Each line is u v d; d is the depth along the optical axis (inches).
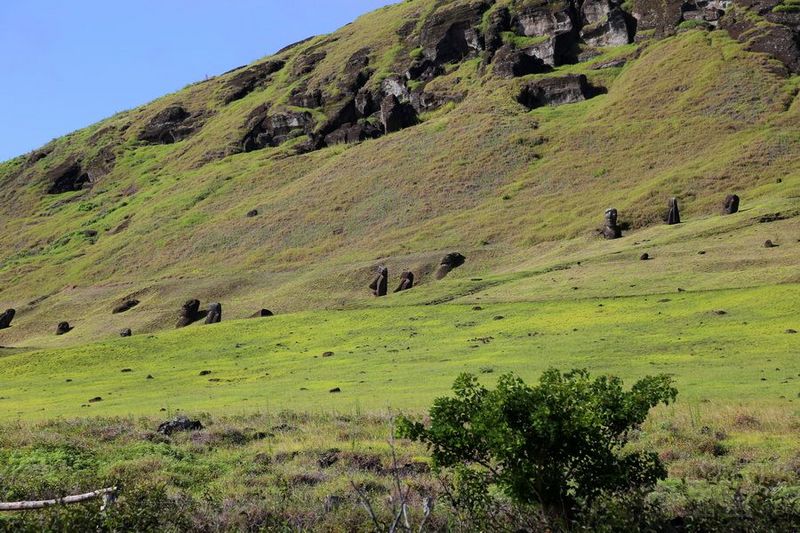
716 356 2060.8
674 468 831.1
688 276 3472.0
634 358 2135.8
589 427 489.1
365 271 5388.8
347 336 3218.5
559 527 473.1
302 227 6904.5
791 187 5157.5
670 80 7829.7
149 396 2276.1
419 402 1673.2
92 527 498.3
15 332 5821.9
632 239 4803.2
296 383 2289.6
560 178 6658.5
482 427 494.6
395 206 6865.2
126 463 983.6
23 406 2226.9
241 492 791.1
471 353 2519.7
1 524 522.6
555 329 2778.1
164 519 597.3
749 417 1163.9
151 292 5984.3
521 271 4443.9
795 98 6963.6
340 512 641.0
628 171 6437.0
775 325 2388.0
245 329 3629.4
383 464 936.9
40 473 932.0
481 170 7145.7
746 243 3981.3
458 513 530.9
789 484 718.5
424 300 4001.0
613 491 510.3
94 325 5428.2
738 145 6245.1
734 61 7726.4
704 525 478.3
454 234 5984.3
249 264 6407.5
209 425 1423.5
